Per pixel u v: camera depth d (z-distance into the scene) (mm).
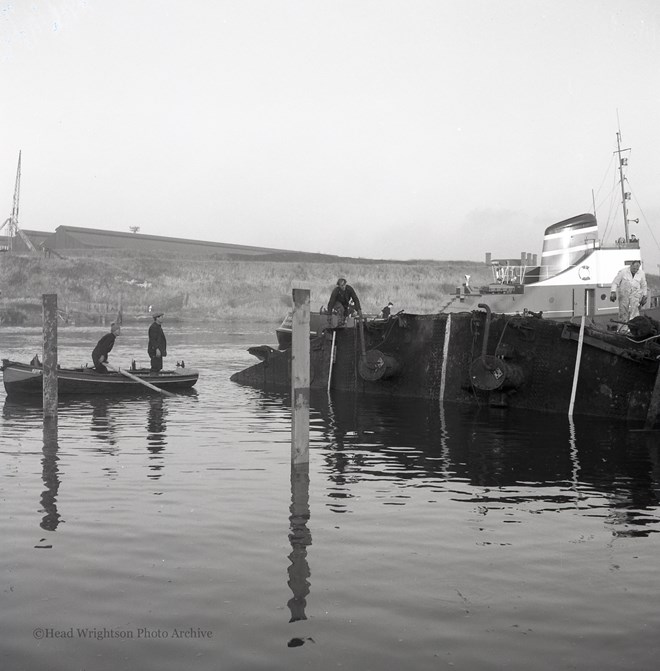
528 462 11055
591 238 21766
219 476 10016
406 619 5383
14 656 4828
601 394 15672
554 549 6949
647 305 22203
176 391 21453
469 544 7094
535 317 17062
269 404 18422
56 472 10219
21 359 29688
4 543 7047
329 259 132750
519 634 5137
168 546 6992
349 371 21203
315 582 6094
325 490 9250
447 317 18859
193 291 82812
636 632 5160
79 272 84250
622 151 21766
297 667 4684
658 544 7102
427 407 17734
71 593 5848
